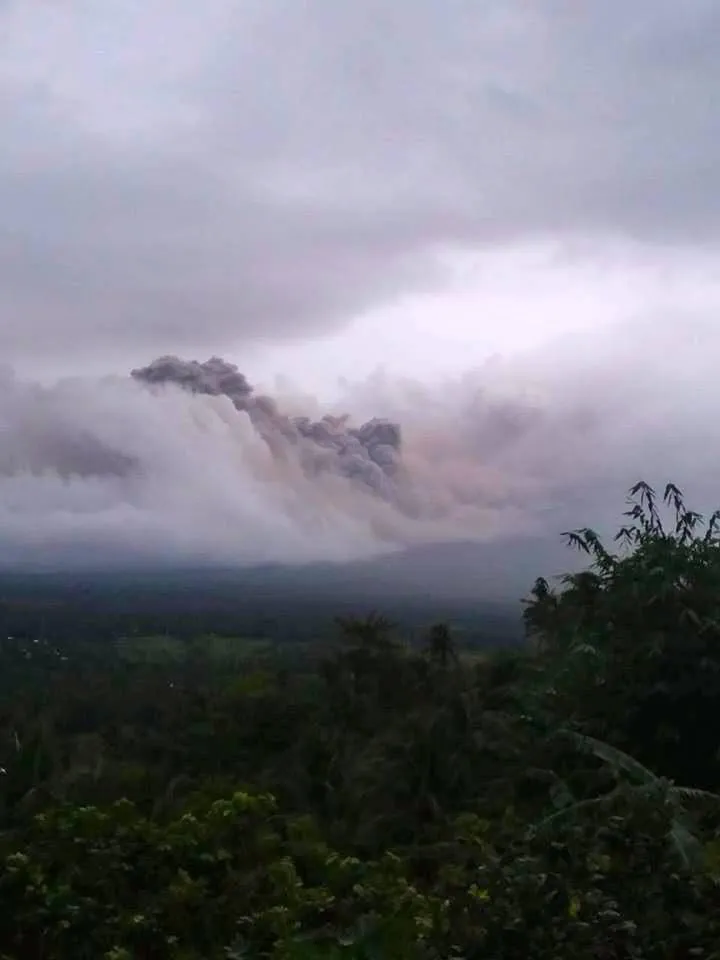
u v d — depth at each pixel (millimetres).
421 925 5457
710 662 8555
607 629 9172
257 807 6484
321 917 5824
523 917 5223
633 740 8789
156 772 7570
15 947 5645
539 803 7801
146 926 5555
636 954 5207
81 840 5996
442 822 7496
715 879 5742
